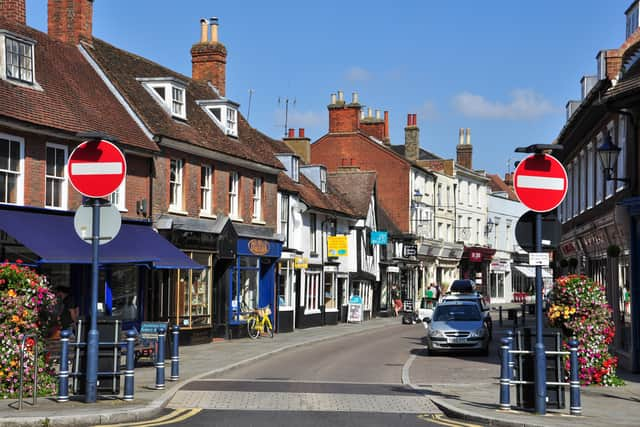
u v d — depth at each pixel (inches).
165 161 1040.8
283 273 1470.2
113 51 1168.2
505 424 469.7
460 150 2972.4
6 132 784.3
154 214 1013.2
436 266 2600.9
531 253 501.7
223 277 1202.0
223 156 1173.1
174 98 1128.2
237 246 1219.2
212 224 1147.3
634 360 747.4
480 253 2906.0
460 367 867.4
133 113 1034.1
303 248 1581.0
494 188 3427.7
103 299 907.4
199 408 536.4
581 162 1144.2
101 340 530.0
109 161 514.9
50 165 848.9
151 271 1008.2
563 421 470.3
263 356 946.7
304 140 1998.0
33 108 829.8
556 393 513.7
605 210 930.7
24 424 437.1
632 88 699.4
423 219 2433.6
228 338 1200.8
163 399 543.2
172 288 1044.5
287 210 1489.9
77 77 1008.9
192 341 1082.7
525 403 513.7
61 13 1082.7
